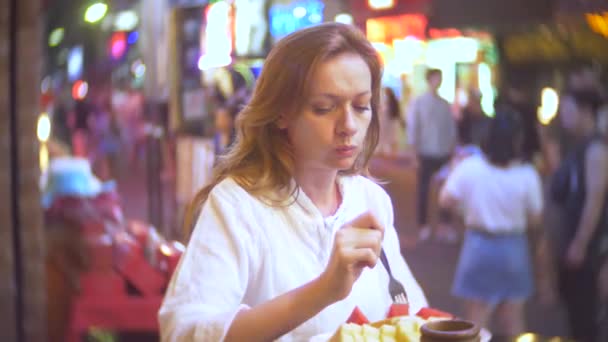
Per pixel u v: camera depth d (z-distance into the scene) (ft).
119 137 30.37
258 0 23.17
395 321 5.19
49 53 29.22
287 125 5.54
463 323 4.85
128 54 28.35
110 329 12.14
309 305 4.84
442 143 29.78
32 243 13.75
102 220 12.74
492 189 15.75
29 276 13.71
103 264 12.26
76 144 23.86
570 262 15.56
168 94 22.84
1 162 13.88
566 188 15.69
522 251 15.90
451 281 23.79
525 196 15.83
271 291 5.48
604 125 15.42
